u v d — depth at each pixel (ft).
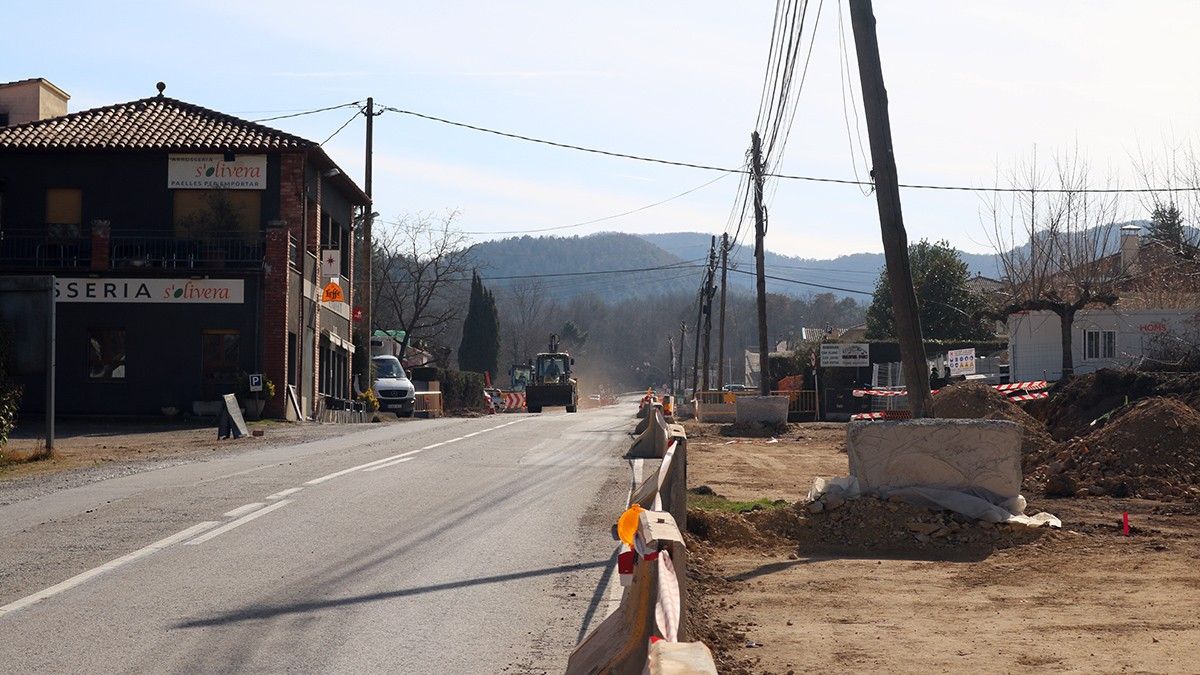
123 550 35.09
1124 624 27.61
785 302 568.41
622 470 60.64
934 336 207.21
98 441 90.17
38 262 116.78
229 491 49.55
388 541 37.04
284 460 65.51
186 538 37.27
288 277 118.93
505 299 586.04
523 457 68.03
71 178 121.80
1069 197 125.59
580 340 530.27
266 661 22.91
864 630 27.58
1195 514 46.01
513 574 31.81
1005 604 30.53
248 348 117.29
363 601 28.35
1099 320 124.26
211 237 120.06
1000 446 42.88
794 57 58.39
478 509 44.60
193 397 116.37
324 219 143.74
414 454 69.41
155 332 116.67
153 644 24.16
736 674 23.25
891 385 167.22
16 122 155.94
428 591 29.55
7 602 27.99
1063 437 83.92
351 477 55.36
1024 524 40.86
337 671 22.25
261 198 123.24
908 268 47.11
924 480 43.34
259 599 28.48
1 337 73.15
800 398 163.43
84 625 25.76
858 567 36.86
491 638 24.81
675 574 14.69
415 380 212.84
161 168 122.21
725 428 126.62
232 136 125.08
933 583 33.94
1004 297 138.62
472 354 320.50
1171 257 115.85
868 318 222.28
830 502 43.34
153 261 119.14
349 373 157.38
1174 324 119.75
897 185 47.26
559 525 40.75
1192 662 23.75
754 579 34.76
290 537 37.63
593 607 27.84
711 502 53.21
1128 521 43.21
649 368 600.80
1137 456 55.21
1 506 45.62
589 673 16.66
